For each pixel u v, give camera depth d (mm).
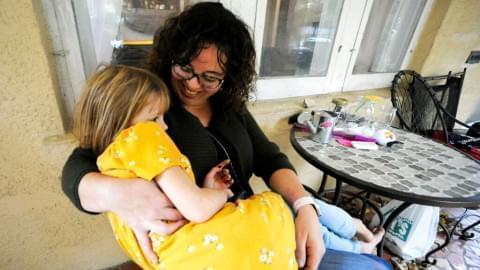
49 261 1049
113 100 534
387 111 1529
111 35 966
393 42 1907
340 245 852
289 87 1530
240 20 719
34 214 940
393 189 841
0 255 941
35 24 730
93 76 574
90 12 902
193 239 506
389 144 1185
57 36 859
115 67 583
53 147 867
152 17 1009
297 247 661
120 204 492
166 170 497
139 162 492
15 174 854
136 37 1011
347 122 1318
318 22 1481
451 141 1850
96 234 1104
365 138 1191
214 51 640
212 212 540
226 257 496
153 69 706
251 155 822
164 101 591
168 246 512
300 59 1533
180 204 504
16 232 936
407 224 1307
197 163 665
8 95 762
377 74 1922
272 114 1394
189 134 667
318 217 766
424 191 841
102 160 530
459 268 1358
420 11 1869
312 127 1200
